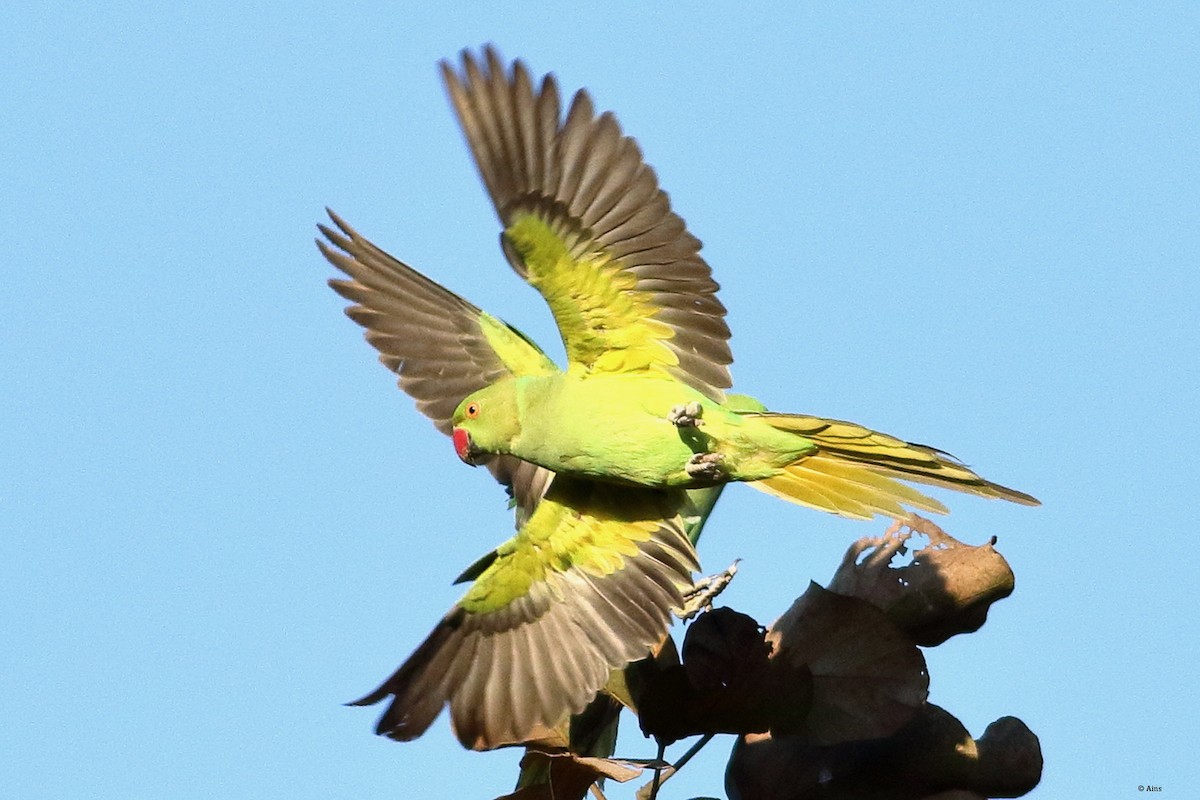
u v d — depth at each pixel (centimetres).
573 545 1179
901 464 1089
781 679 849
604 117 1041
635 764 771
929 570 945
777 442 1111
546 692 1085
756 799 887
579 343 1149
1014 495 1067
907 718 851
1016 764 881
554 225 1063
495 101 1025
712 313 1108
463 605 1114
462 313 1337
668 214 1059
